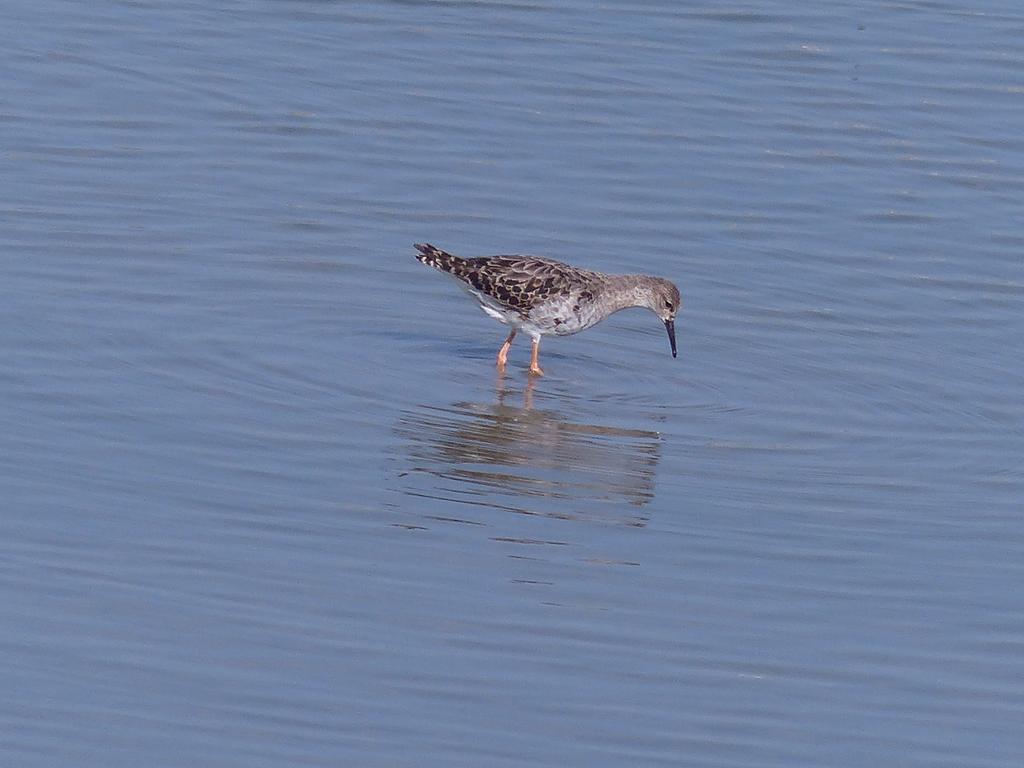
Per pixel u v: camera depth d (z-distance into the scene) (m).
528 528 14.89
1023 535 15.23
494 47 26.33
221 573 13.73
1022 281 20.73
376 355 18.52
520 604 13.58
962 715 12.39
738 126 24.28
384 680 12.37
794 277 20.75
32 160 22.19
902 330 19.64
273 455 15.94
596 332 19.84
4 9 26.75
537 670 12.64
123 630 12.77
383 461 16.03
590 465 16.27
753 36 27.03
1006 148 23.97
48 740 11.37
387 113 24.19
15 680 12.01
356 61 25.73
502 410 17.47
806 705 12.41
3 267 19.39
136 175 22.08
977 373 18.69
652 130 24.05
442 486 15.61
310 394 17.38
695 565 14.42
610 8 27.91
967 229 21.91
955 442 17.17
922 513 15.59
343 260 20.48
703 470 16.30
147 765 11.18
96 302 18.81
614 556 14.48
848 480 16.23
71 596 13.17
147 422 16.34
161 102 24.12
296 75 25.20
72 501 14.70
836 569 14.48
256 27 26.77
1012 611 13.91
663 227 21.73
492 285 18.39
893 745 11.96
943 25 27.59
